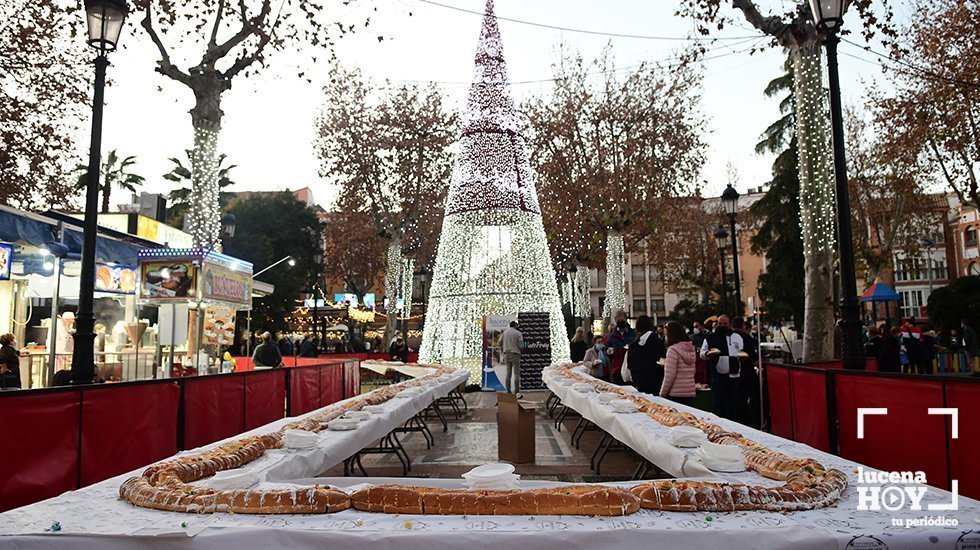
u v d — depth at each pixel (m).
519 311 19.44
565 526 2.30
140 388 5.99
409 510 2.48
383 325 52.28
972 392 4.14
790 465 3.08
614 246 26.48
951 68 18.67
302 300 42.25
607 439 8.99
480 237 19.67
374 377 25.48
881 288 24.69
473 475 2.92
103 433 5.45
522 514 2.44
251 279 13.66
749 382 10.39
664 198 27.25
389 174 31.27
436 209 34.34
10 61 15.27
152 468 3.11
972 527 2.22
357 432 5.07
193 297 10.93
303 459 3.95
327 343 41.72
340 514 2.49
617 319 11.93
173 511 2.57
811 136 12.44
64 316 14.52
